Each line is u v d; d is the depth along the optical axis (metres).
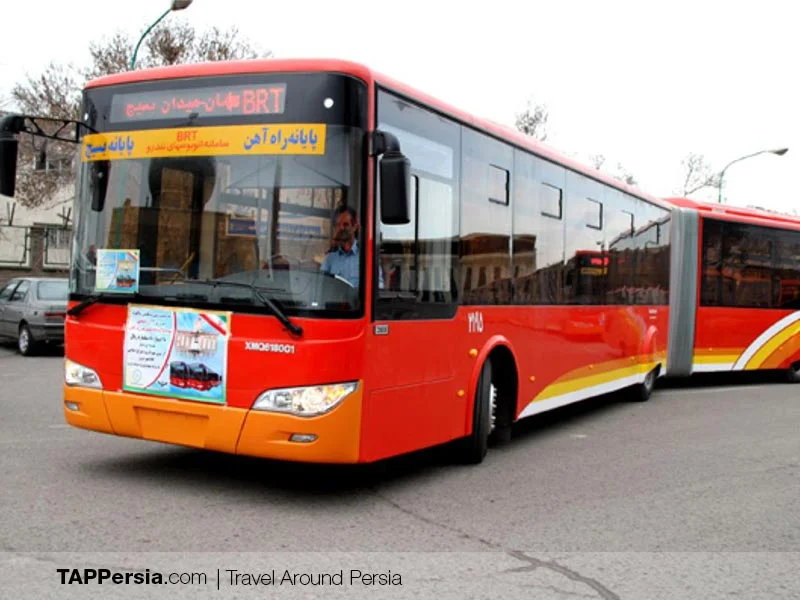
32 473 7.26
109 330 6.74
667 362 15.28
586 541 6.11
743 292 16.89
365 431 6.35
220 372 6.27
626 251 12.79
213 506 6.47
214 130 6.47
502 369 9.09
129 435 6.69
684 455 9.53
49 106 29.41
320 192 6.21
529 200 9.39
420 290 7.09
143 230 6.66
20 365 16.89
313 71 6.29
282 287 6.17
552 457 9.18
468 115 8.01
